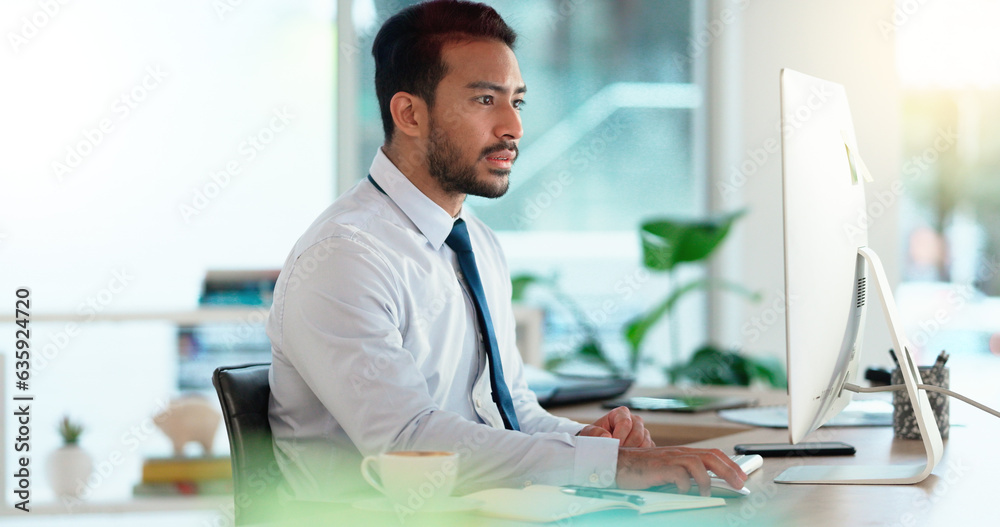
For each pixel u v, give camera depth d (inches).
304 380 54.2
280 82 148.2
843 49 154.4
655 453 44.5
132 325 102.8
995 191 158.4
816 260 44.8
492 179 60.4
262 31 147.1
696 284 143.0
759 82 156.8
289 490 55.2
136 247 140.0
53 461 95.2
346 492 56.0
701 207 161.8
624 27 161.3
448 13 60.2
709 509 39.6
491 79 59.2
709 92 161.5
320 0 150.0
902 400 59.9
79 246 137.6
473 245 66.7
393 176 60.7
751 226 157.8
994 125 157.4
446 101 59.1
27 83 135.9
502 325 67.4
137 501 95.0
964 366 157.8
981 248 158.7
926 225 158.9
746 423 67.4
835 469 48.9
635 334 145.8
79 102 138.0
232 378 53.7
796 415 44.0
